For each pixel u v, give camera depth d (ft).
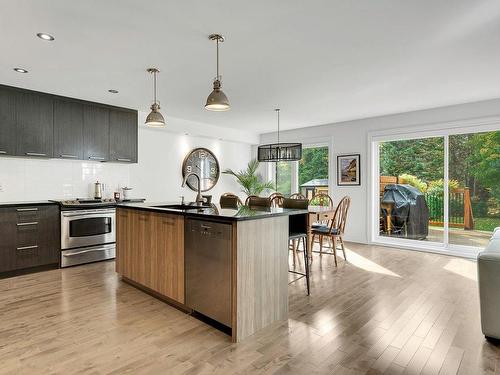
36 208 13.07
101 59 10.18
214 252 8.00
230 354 6.94
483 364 6.54
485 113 15.16
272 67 10.81
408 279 12.25
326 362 6.63
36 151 13.69
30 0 6.82
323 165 21.99
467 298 10.24
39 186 14.74
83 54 9.78
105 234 15.01
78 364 6.49
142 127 18.63
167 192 19.99
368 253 16.76
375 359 6.74
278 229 8.66
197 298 8.55
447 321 8.57
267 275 8.29
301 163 23.36
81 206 14.17
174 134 20.40
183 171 20.86
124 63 10.53
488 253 7.59
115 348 7.14
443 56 9.89
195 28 8.13
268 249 8.33
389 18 7.61
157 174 19.45
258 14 7.45
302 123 20.92
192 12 7.36
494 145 15.24
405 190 18.34
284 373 6.25
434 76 11.73
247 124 21.31
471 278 12.37
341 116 18.70
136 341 7.47
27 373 6.16
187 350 7.09
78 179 16.01
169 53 9.71
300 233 10.91
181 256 9.04
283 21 7.77
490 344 7.35
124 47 9.28
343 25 7.96
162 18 7.64
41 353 6.90
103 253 14.92
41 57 10.01
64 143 14.57
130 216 11.19
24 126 13.35
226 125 21.67
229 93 13.94
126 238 11.41
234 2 6.95
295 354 6.95
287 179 24.21
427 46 9.17
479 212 15.72
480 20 7.68
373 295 10.53
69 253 13.82
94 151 15.64
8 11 7.27
